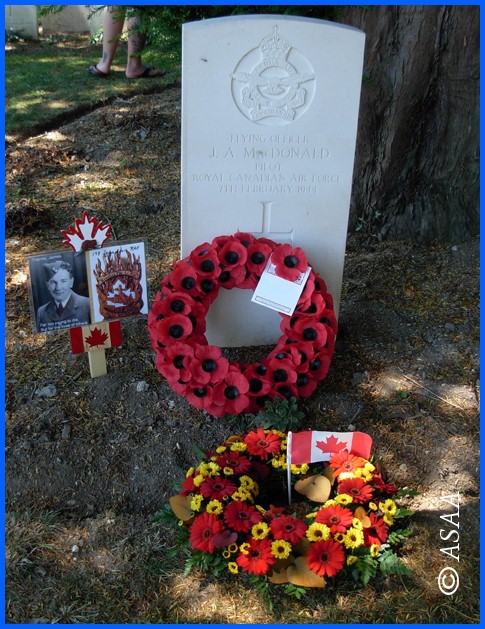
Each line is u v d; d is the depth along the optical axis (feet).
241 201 11.40
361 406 11.48
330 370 12.19
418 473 10.40
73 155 19.12
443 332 12.98
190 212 11.39
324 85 10.73
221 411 10.66
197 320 11.00
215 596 8.73
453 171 14.94
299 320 11.05
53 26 32.83
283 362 10.85
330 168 11.35
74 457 10.41
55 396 11.34
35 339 12.66
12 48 29.99
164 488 10.14
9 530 9.50
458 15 13.56
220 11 13.39
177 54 14.61
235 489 9.21
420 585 8.84
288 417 10.66
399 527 9.54
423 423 11.19
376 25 13.80
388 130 14.64
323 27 10.31
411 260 14.74
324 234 11.90
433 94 14.40
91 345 11.25
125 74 26.14
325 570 8.27
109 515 9.78
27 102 22.85
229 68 10.41
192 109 10.62
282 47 10.36
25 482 10.10
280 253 11.20
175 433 10.84
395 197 15.25
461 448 10.78
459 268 14.47
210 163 11.05
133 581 8.93
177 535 9.51
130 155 19.21
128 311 11.17
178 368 10.65
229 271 11.26
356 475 9.40
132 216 16.46
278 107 10.76
